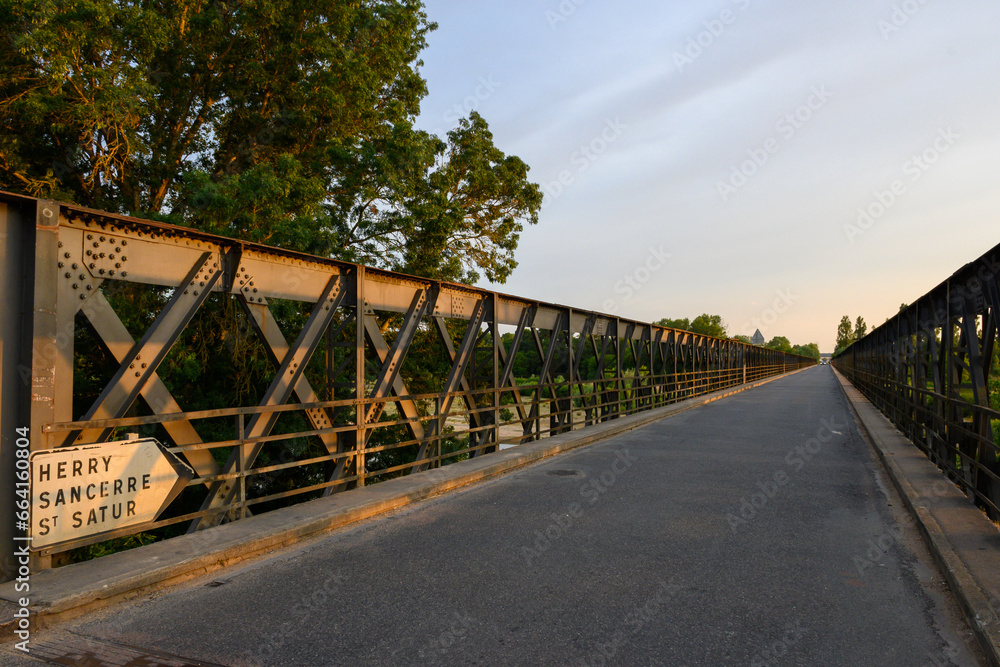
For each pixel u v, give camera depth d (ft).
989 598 13.07
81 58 34.04
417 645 12.02
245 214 38.42
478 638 12.30
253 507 38.11
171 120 47.42
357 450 26.32
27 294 15.03
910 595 14.53
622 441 45.44
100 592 14.14
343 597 14.67
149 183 45.78
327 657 11.54
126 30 34.86
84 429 15.96
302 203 42.39
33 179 35.32
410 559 17.65
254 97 49.47
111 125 36.09
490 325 38.86
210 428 36.63
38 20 29.86
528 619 13.24
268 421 22.57
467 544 19.13
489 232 67.56
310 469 41.73
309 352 24.68
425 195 51.65
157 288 35.47
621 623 12.98
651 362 72.28
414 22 52.70
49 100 32.09
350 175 47.67
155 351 18.47
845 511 23.08
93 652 11.84
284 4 43.14
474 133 64.59
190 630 12.84
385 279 29.53
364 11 49.39
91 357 33.68
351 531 20.90
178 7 41.88
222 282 21.26
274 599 14.60
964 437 26.07
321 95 45.85
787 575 15.97
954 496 23.49
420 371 57.41
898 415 47.39
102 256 17.04
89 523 16.02
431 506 24.77
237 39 45.24
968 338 24.79
